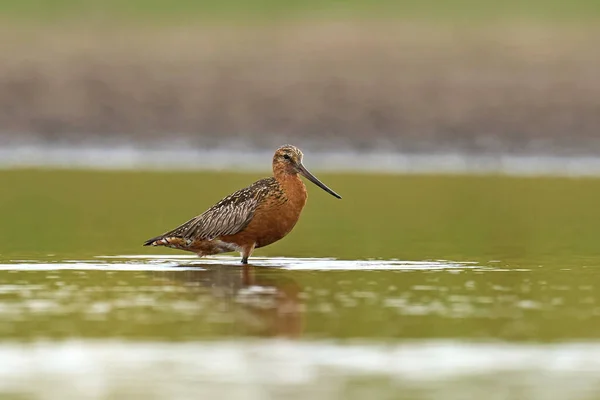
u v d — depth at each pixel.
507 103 38.12
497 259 18.12
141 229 21.94
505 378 10.98
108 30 45.41
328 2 49.59
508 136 36.53
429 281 15.88
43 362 11.44
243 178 30.23
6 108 38.41
